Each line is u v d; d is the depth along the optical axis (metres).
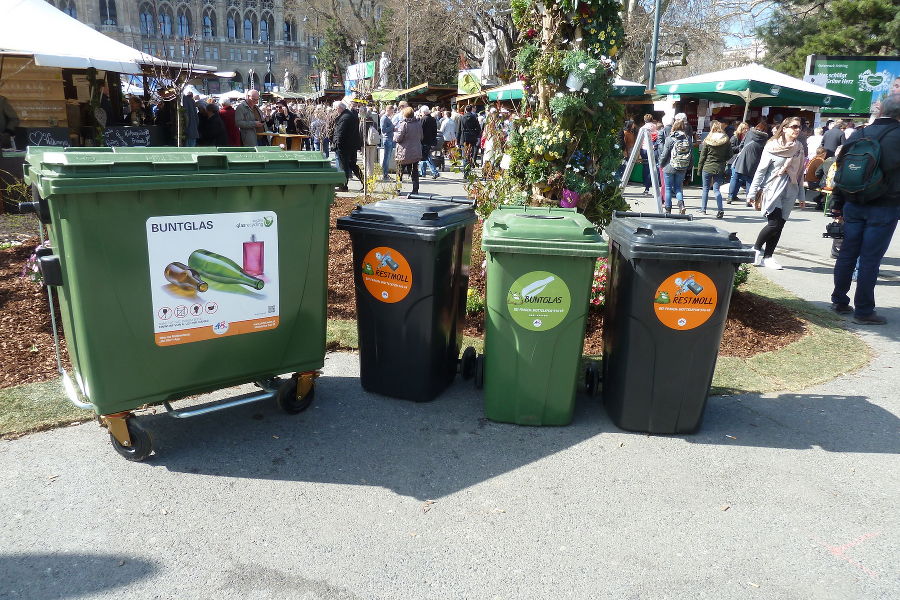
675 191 13.13
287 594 2.76
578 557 3.05
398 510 3.36
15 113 12.05
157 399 3.70
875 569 3.01
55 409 4.18
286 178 3.76
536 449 4.02
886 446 4.13
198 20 99.81
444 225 4.24
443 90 35.22
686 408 4.14
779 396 4.84
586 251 3.87
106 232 3.30
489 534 3.20
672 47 32.38
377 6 51.03
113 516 3.24
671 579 2.92
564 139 5.86
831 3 29.91
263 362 4.05
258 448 3.93
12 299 5.94
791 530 3.29
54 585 2.77
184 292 3.61
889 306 7.29
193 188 3.50
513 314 4.08
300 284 4.03
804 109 21.95
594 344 5.61
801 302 7.25
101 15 93.50
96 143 14.20
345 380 4.93
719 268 3.86
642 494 3.56
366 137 16.97
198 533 3.13
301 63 108.81
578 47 5.91
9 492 3.39
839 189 6.45
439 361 4.59
